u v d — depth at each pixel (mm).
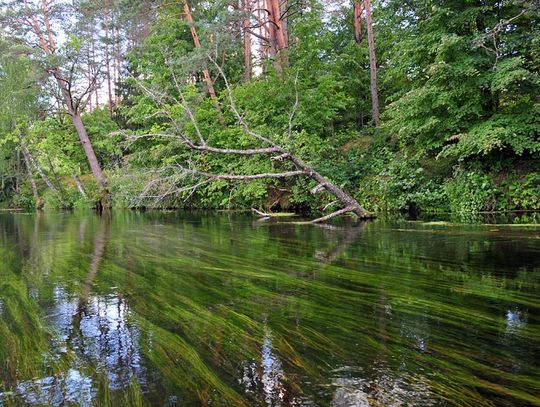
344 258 4477
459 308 2650
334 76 13602
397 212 9695
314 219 9266
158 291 3393
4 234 8773
